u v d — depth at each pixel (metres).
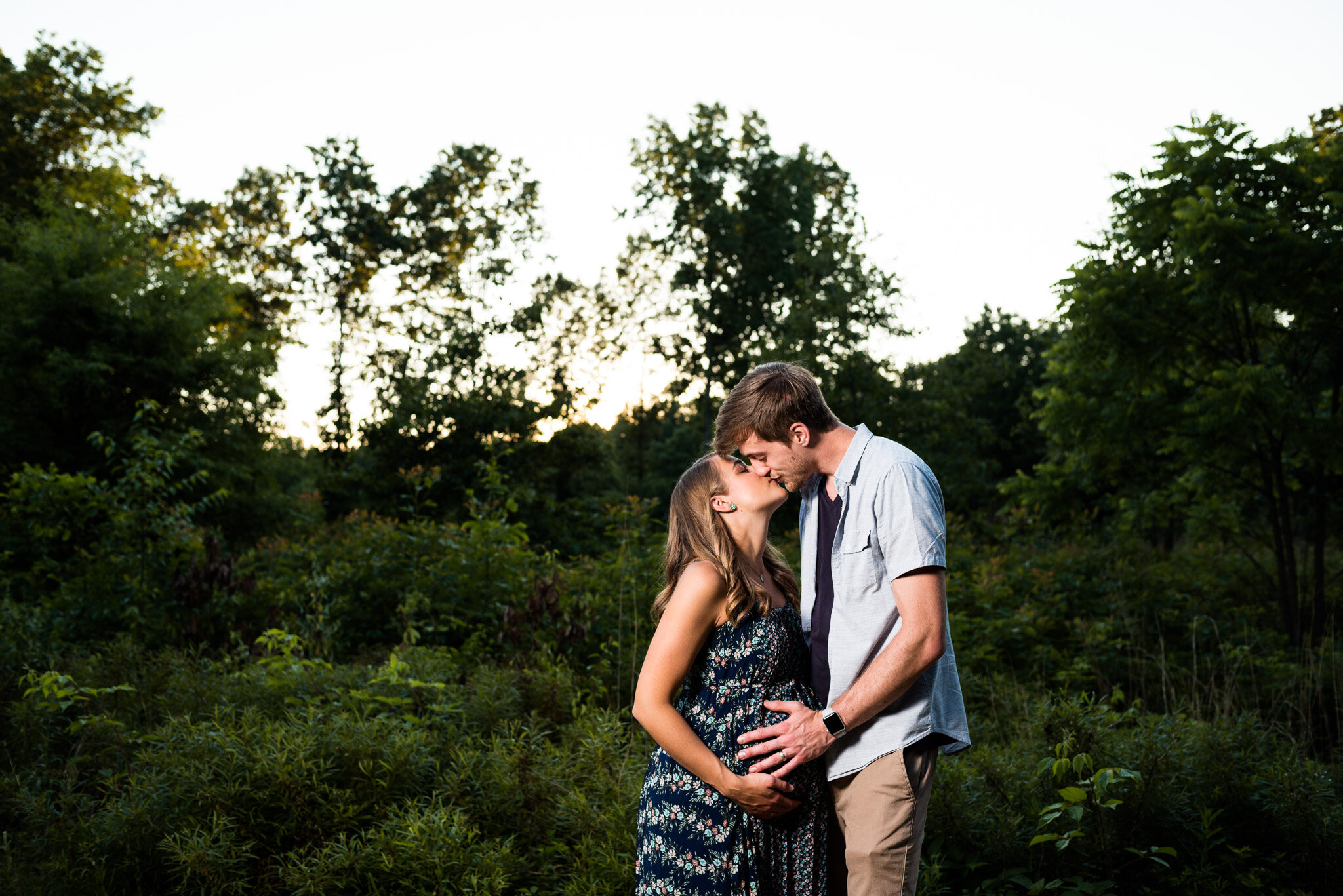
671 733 1.99
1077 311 7.57
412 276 25.83
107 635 5.64
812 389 2.14
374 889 2.67
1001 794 3.14
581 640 5.16
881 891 2.07
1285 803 3.12
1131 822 2.99
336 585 6.45
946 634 2.22
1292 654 6.43
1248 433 6.99
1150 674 5.70
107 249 13.98
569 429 18.42
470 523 7.22
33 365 12.79
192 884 2.76
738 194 23.62
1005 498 12.84
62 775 3.55
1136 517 8.77
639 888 2.14
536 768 3.32
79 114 20.80
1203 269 6.79
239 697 4.10
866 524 2.08
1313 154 7.04
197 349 14.20
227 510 13.60
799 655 2.18
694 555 2.10
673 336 25.17
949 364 16.91
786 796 2.04
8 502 8.00
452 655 5.21
